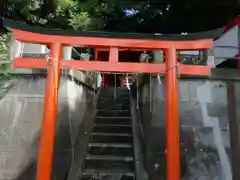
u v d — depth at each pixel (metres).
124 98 13.92
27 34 6.46
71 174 8.27
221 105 8.12
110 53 6.54
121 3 14.74
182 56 9.31
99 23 14.35
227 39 10.99
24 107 7.94
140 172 8.30
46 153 6.15
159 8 15.04
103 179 8.10
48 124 6.24
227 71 8.20
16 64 6.56
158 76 8.36
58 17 13.48
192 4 13.38
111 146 9.53
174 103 6.33
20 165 7.53
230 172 7.59
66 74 8.54
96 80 15.12
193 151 7.82
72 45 6.57
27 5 12.84
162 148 7.98
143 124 10.20
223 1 12.73
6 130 7.76
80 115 10.38
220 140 7.89
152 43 6.54
